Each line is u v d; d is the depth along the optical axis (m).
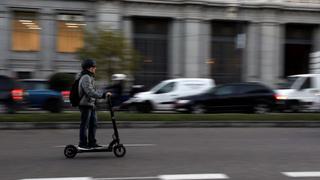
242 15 52.53
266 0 52.66
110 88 34.34
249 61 53.09
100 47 41.31
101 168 11.48
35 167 11.60
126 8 49.84
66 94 33.06
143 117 23.45
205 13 51.84
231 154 13.72
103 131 20.47
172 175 10.66
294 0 53.81
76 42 49.12
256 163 12.26
